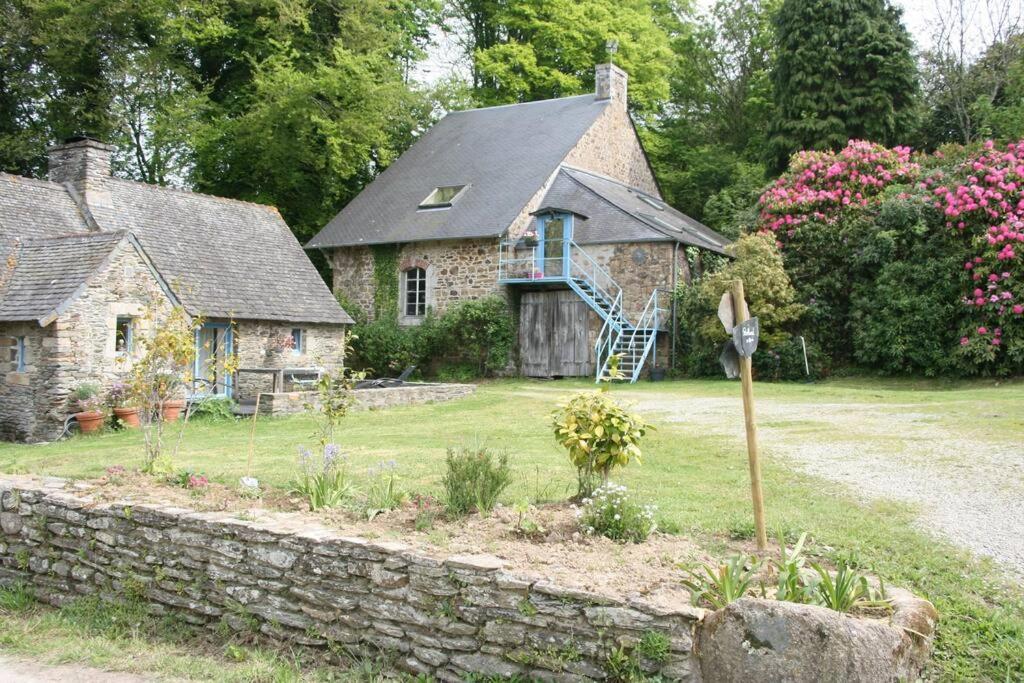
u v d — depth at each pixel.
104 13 25.08
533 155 25.33
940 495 6.85
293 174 28.36
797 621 3.88
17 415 14.24
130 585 6.13
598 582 4.50
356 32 27.97
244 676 4.99
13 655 5.50
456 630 4.71
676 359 21.66
